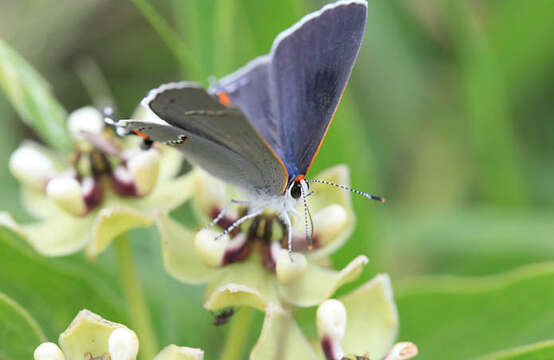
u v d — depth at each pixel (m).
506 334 0.18
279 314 0.16
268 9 0.18
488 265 0.20
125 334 0.16
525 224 0.20
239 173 0.17
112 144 0.17
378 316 0.16
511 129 0.21
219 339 0.19
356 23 0.16
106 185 0.17
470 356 0.18
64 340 0.16
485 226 0.20
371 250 0.18
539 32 0.21
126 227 0.17
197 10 0.18
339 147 0.18
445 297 0.18
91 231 0.17
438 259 0.20
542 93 0.22
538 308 0.18
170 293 0.18
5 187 0.20
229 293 0.16
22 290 0.17
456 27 0.21
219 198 0.17
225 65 0.18
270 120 0.17
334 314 0.16
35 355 0.16
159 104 0.16
